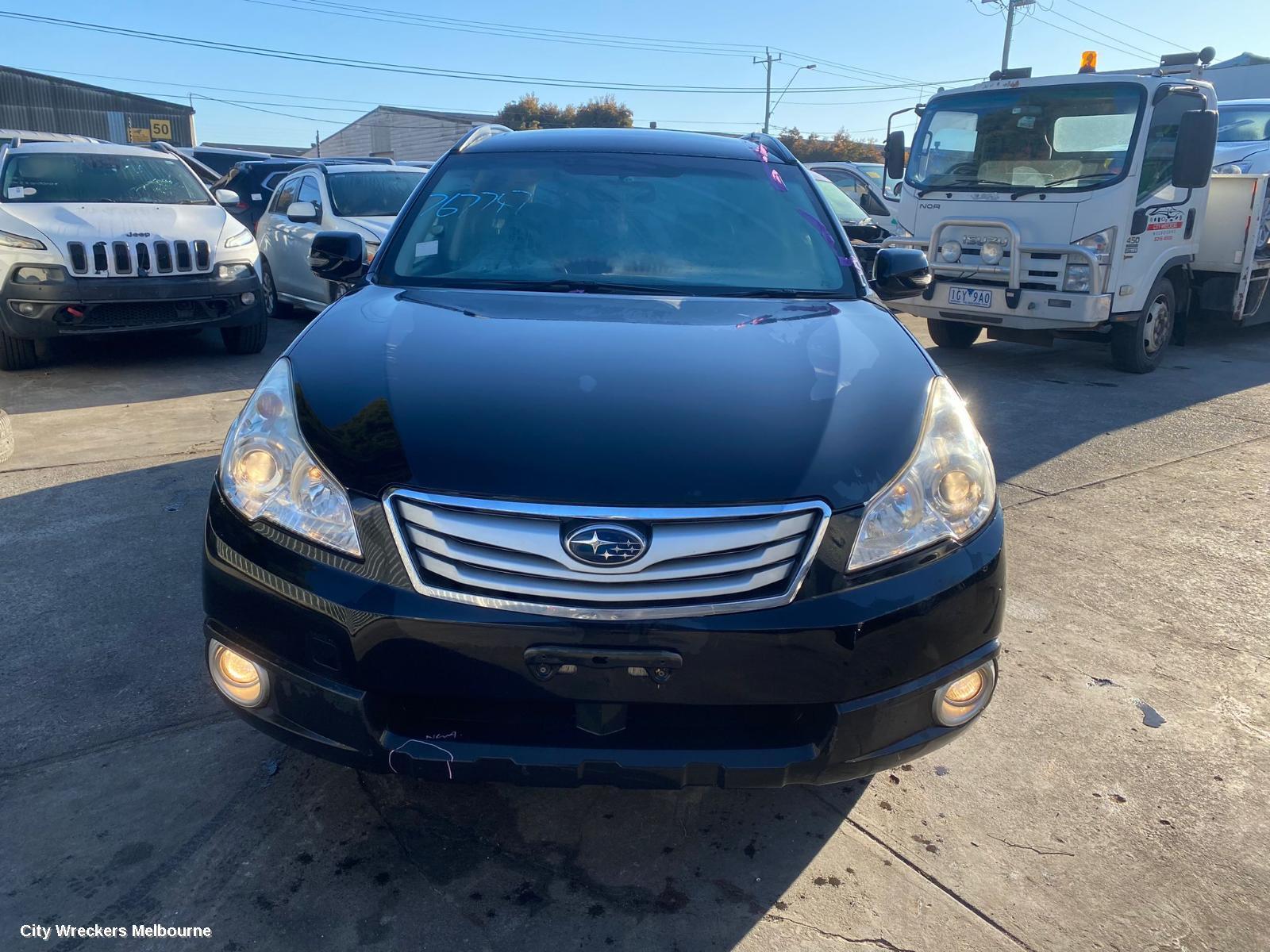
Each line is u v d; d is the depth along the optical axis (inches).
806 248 132.8
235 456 87.1
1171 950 83.6
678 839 95.3
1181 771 108.7
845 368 95.6
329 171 361.1
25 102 1182.3
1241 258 327.3
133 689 116.1
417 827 95.2
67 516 168.7
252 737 108.0
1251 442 238.5
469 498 76.3
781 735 80.5
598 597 74.9
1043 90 293.9
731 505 76.4
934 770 107.6
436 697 78.5
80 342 332.2
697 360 95.3
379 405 85.7
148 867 88.4
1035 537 175.2
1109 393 287.4
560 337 100.3
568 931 83.3
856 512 79.7
